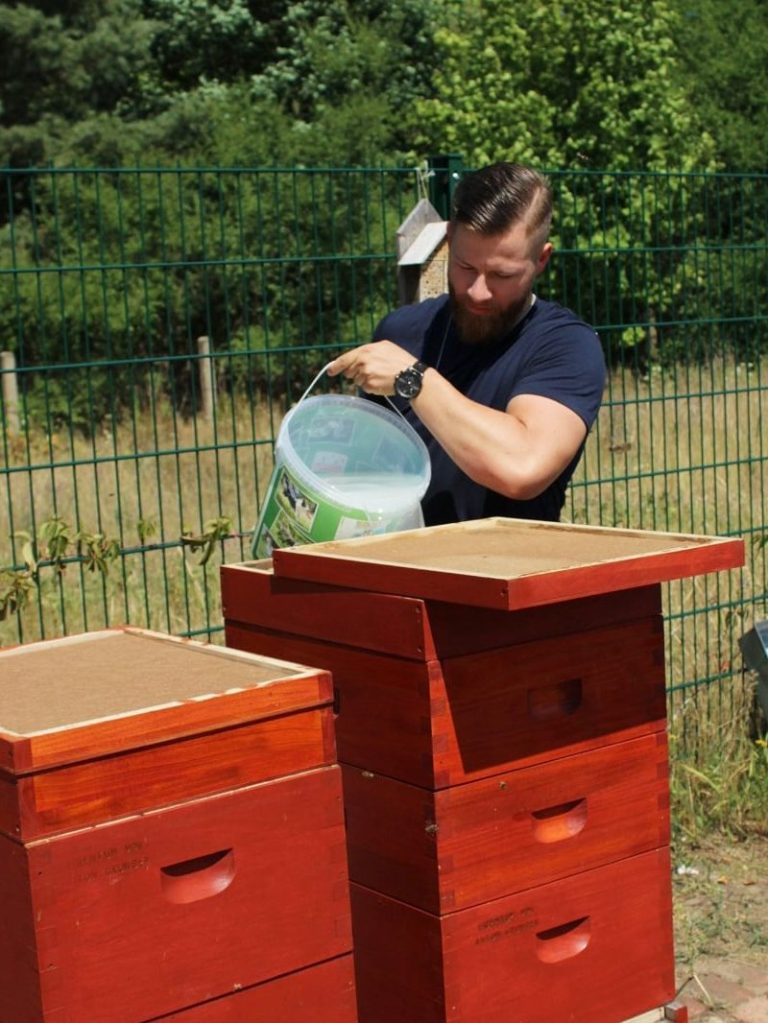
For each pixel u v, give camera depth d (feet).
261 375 31.17
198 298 36.55
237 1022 6.83
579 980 8.54
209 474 30.50
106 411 36.52
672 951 9.04
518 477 9.02
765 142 65.26
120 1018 6.41
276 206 14.39
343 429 9.99
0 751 6.15
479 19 58.70
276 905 6.93
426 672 7.70
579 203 28.66
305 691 6.99
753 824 15.70
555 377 9.66
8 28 68.08
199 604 19.74
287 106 79.66
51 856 6.16
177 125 69.72
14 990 6.38
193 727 6.59
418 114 59.52
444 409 9.11
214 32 82.48
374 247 27.76
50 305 36.52
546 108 53.26
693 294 20.31
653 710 8.80
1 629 18.74
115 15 72.43
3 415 13.21
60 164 67.46
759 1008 11.89
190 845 6.61
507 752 8.07
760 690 16.58
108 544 13.14
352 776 8.35
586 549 8.18
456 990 7.98
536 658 8.16
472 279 9.68
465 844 7.94
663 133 54.49
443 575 7.43
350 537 8.99
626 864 8.74
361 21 81.51
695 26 67.82
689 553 7.88
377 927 8.36
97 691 7.02
